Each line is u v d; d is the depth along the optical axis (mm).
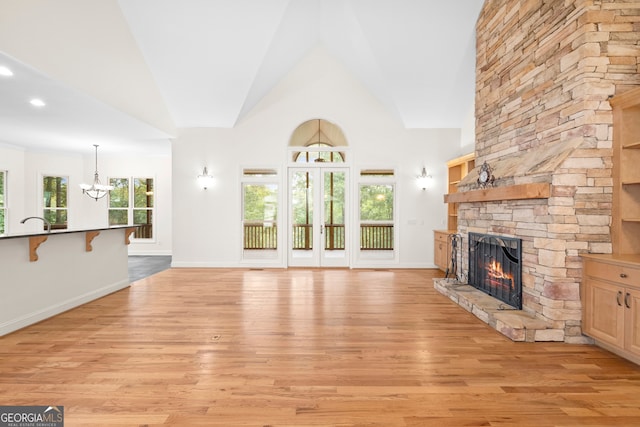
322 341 3090
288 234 7047
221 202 6957
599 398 2158
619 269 2607
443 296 4715
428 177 6949
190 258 6973
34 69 3422
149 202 9164
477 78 4836
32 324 3527
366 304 4312
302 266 7082
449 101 6324
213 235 6969
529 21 3643
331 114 6941
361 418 1945
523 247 3520
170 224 9117
